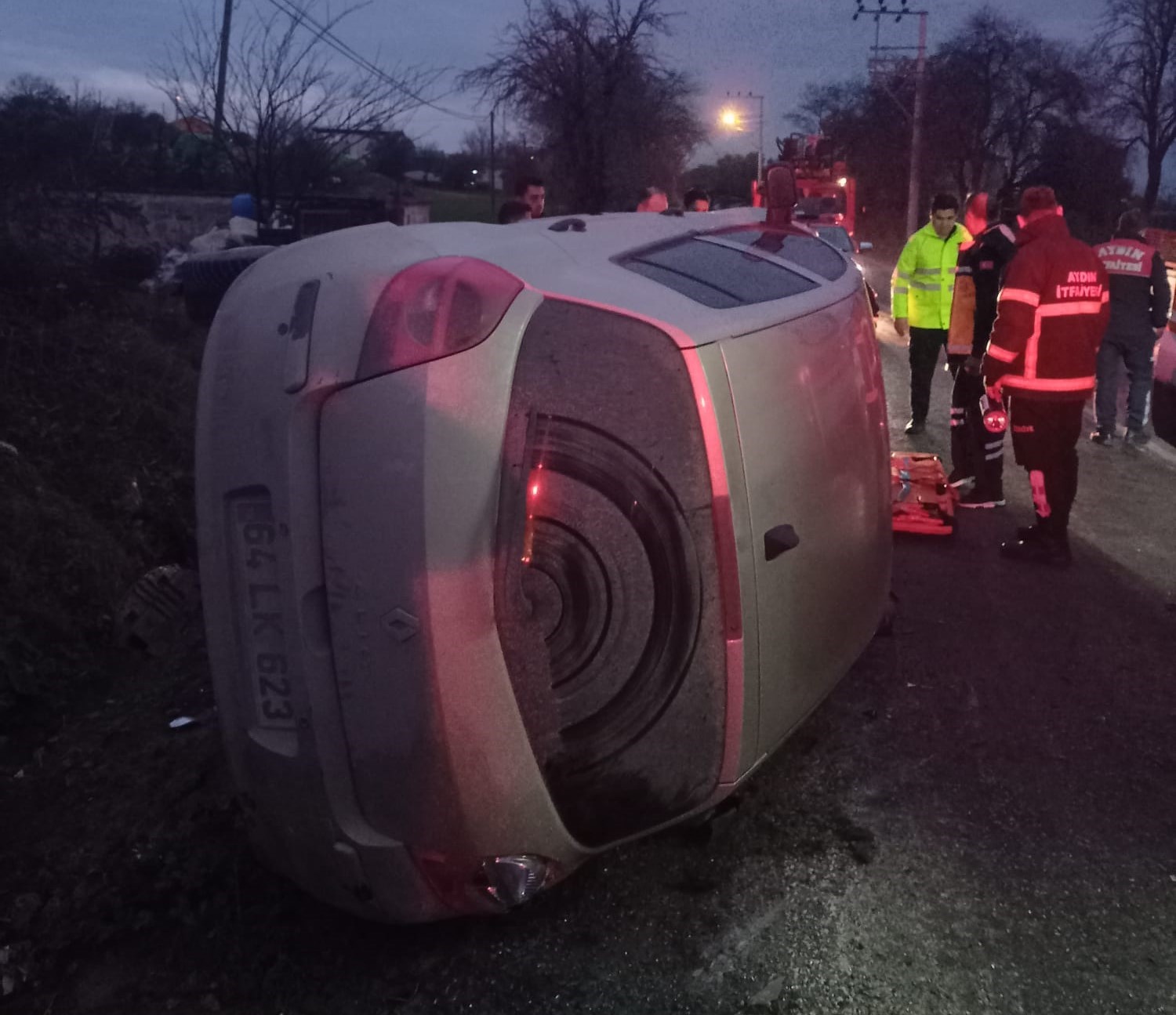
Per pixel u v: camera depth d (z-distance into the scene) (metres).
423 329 2.54
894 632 5.06
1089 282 5.55
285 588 2.63
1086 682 4.55
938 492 6.51
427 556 2.52
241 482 2.68
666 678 2.91
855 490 3.78
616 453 2.82
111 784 3.91
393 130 15.82
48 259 8.08
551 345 2.79
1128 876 3.27
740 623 2.95
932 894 3.19
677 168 30.44
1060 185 48.56
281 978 2.89
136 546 5.82
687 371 2.89
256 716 2.77
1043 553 5.93
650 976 2.87
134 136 18.22
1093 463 8.11
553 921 3.09
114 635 5.00
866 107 53.66
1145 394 8.58
